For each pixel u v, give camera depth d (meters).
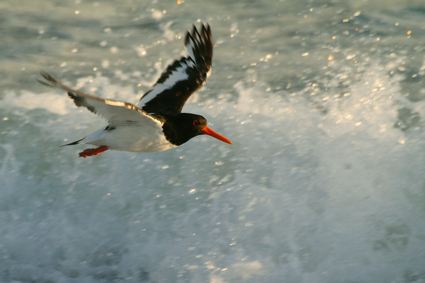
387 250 11.04
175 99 9.94
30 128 12.81
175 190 11.96
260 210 11.68
